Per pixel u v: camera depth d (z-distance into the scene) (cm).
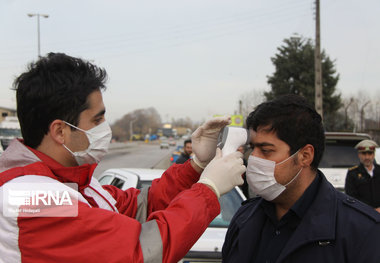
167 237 120
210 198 131
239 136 147
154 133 13888
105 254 112
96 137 138
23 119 131
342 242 131
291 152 144
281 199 152
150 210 180
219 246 261
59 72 130
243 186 550
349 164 555
